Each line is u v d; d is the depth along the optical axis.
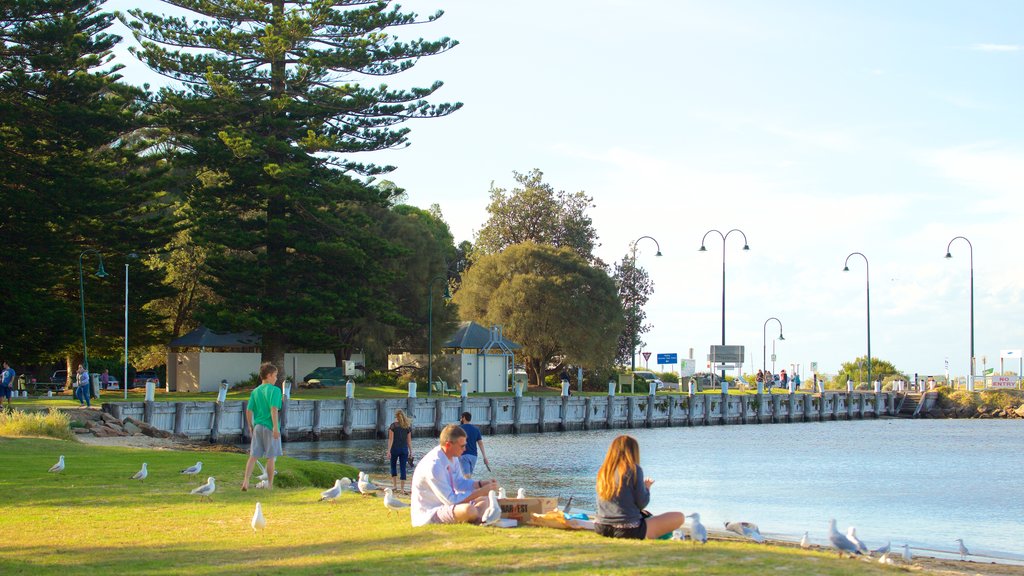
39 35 53.12
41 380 74.25
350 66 60.25
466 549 10.66
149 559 10.85
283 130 59.22
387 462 37.69
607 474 11.62
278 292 58.84
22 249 54.31
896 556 15.34
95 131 54.41
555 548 10.54
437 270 73.62
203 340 63.38
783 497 29.23
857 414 86.06
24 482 18.31
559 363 87.81
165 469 20.81
